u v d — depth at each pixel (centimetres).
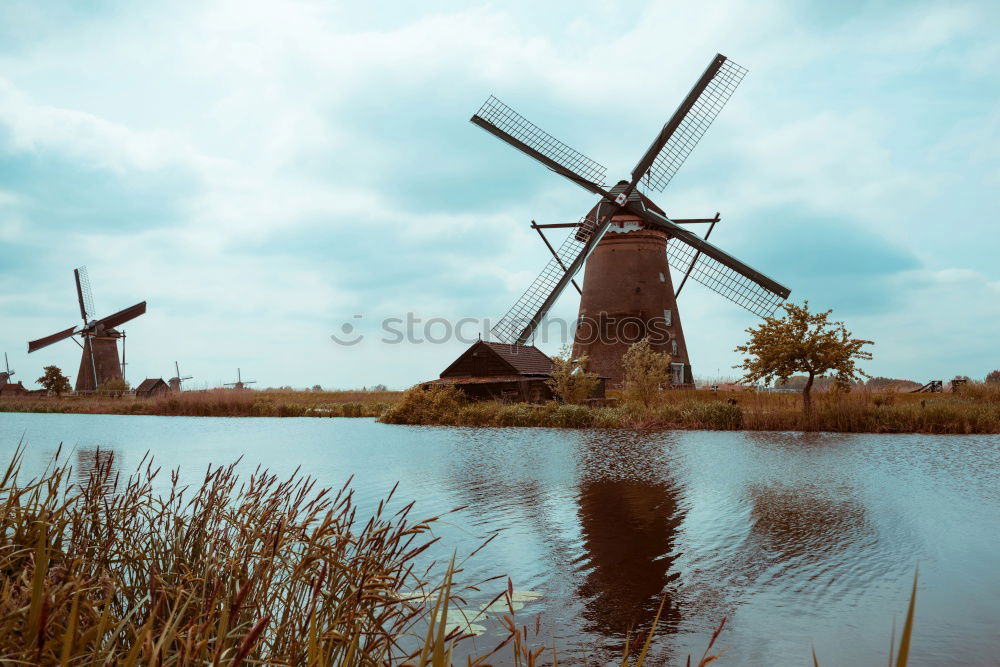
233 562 357
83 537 393
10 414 4819
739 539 998
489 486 1452
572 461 1870
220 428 3231
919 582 796
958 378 4247
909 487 1432
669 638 629
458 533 1034
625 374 4428
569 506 1243
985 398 3453
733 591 766
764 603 727
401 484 1471
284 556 367
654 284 4478
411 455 2030
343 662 306
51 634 249
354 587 343
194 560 396
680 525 1091
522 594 746
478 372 4100
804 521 1117
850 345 2944
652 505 1251
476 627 634
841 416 2775
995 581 796
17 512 351
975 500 1290
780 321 3088
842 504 1255
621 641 616
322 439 2553
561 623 662
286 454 2048
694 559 895
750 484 1476
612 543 977
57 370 7112
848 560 890
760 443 2302
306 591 401
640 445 2275
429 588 746
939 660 577
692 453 2034
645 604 722
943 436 2505
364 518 1103
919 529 1055
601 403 3991
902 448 2128
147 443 2419
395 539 367
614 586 782
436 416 3556
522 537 1010
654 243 4488
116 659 241
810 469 1691
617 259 4497
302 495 397
